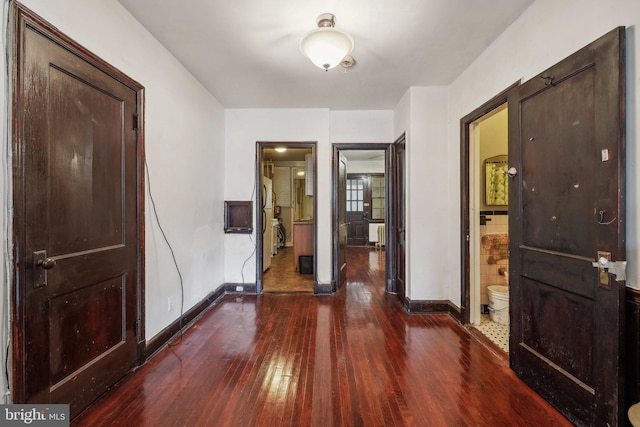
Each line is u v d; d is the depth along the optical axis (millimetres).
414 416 1581
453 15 1979
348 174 8375
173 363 2117
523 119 1900
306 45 2080
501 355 2240
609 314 1330
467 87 2736
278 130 3854
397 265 3863
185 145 2773
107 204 1815
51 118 1435
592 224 1422
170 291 2514
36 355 1361
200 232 3109
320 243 3842
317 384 1862
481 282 3170
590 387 1433
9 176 1242
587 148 1446
